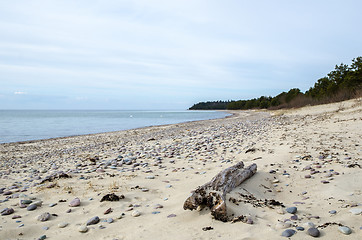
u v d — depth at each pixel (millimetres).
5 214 4125
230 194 3957
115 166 7801
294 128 13758
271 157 6859
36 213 4148
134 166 7684
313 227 2920
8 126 37000
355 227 2869
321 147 7598
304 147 7773
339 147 7426
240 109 155000
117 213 3982
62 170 7879
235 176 4488
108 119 60781
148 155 9375
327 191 4145
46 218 3846
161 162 8031
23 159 11758
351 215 3168
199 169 6648
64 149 14602
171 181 5711
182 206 3994
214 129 20172
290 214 3404
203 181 5320
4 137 23000
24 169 8852
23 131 28906
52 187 5578
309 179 4879
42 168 8727
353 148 7199
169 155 9047
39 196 5008
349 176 4715
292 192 4379
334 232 2805
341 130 10883
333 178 4715
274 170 5551
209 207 3648
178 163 7723
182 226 3293
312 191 4281
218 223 3266
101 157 9797
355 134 9484
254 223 3186
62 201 4676
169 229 3238
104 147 13945
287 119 23703
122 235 3182
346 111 18266
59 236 3268
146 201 4508
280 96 88938
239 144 10242
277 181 4949
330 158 6230
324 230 2869
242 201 3820
